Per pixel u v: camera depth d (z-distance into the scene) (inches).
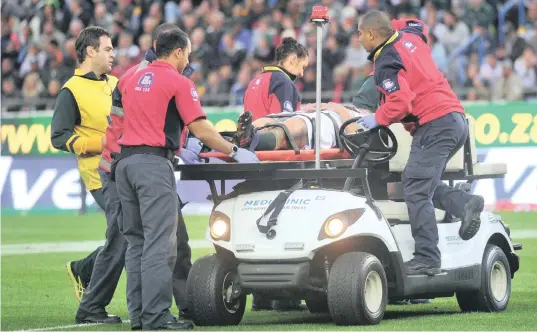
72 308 1286.9
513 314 1156.5
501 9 3174.2
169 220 1023.0
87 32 1178.6
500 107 2728.8
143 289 1015.6
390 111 1071.0
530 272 1601.9
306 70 3021.7
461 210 1135.6
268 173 1060.5
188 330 1011.3
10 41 3627.0
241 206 1074.1
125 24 3548.2
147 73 1034.1
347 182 1070.4
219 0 3481.8
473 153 1183.6
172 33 1040.2
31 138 3161.9
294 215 1042.7
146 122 1024.2
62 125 1165.1
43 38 3627.0
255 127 1121.4
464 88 2970.0
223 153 1059.3
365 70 2938.0
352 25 3152.1
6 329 1089.4
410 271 1087.0
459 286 1135.0
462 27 3120.1
